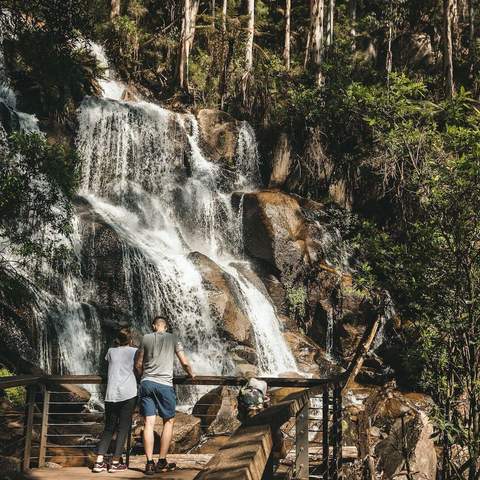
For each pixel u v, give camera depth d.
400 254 9.41
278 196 25.59
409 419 9.23
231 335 20.06
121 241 19.44
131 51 33.97
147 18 39.00
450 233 8.53
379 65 39.19
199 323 19.81
